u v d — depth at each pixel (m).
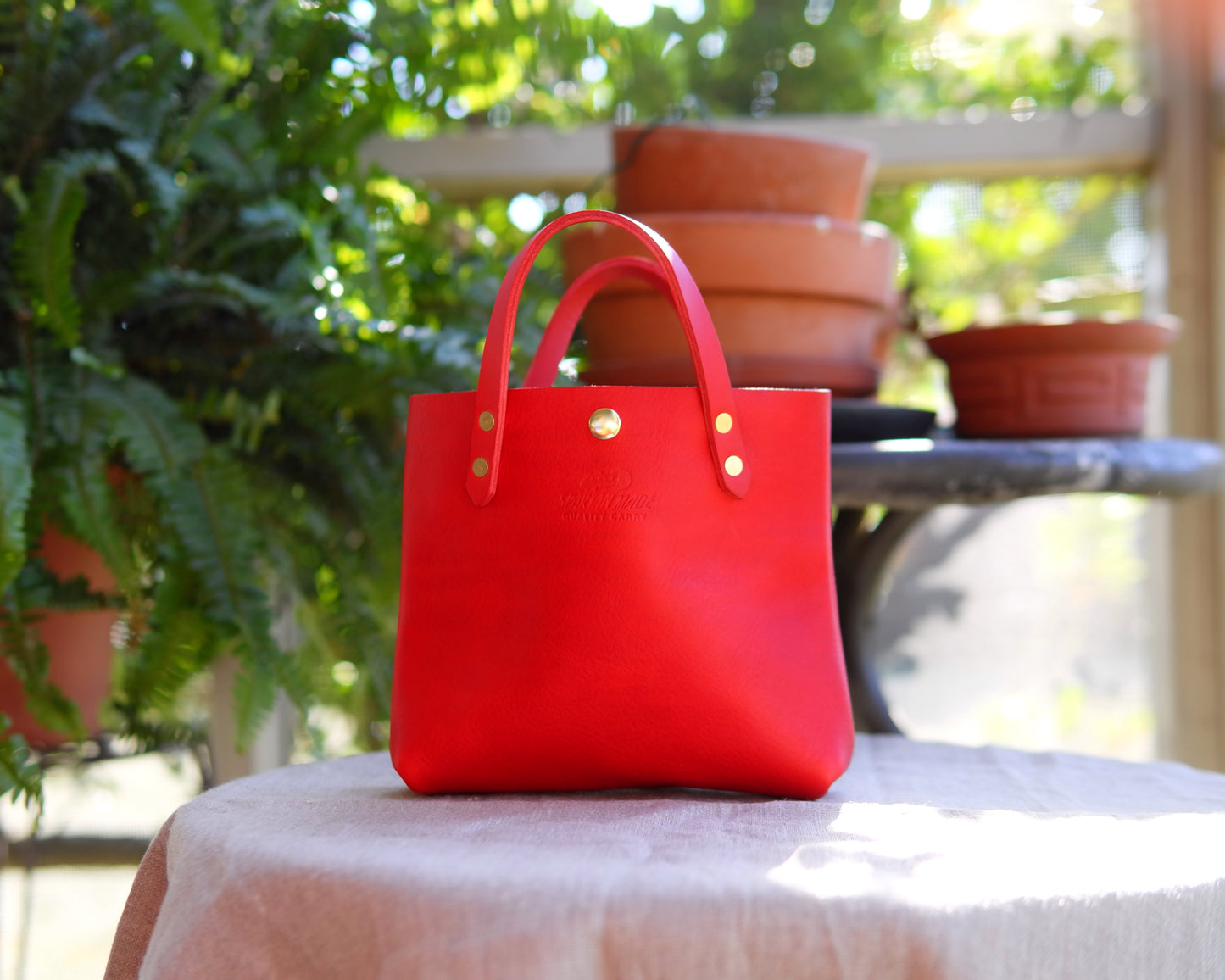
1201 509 1.54
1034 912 0.45
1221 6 1.51
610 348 1.01
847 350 1.02
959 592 1.69
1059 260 1.63
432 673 0.65
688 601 0.62
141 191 1.05
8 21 0.97
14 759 0.84
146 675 0.94
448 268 1.28
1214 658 1.53
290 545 1.15
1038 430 0.98
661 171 1.03
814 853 0.50
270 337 1.12
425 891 0.45
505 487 0.64
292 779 0.72
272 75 1.15
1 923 1.40
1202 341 1.54
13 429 0.84
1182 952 0.48
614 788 0.67
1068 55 1.59
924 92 1.64
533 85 1.48
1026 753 0.82
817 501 0.67
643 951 0.43
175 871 0.54
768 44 1.63
